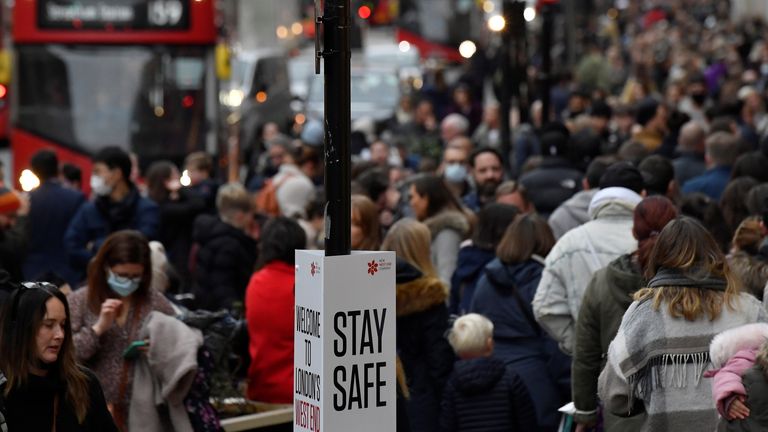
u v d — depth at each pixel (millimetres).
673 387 13172
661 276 13281
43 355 12570
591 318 14820
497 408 16297
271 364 17500
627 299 14547
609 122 41219
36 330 12516
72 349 12758
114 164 25750
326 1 12062
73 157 43625
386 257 12266
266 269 17672
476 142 41688
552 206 23781
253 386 17641
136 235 15883
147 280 15922
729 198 19812
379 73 63375
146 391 15570
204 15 43812
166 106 43781
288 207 28344
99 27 43594
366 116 59938
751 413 11984
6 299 12742
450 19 89000
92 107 43750
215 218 22766
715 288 13180
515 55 29281
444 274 20938
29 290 12633
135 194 26016
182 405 15617
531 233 17938
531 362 17625
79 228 25812
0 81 50688
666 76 69125
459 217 21156
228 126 47656
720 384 12102
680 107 46438
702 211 20406
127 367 15648
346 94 12133
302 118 58156
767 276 15836
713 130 28375
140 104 43750
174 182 27641
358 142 41250
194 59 43906
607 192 16469
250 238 22672
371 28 133750
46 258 26656
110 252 15750
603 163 19938
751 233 16672
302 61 76750
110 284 15797
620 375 13305
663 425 13180
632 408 13547
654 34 97625
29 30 43625
